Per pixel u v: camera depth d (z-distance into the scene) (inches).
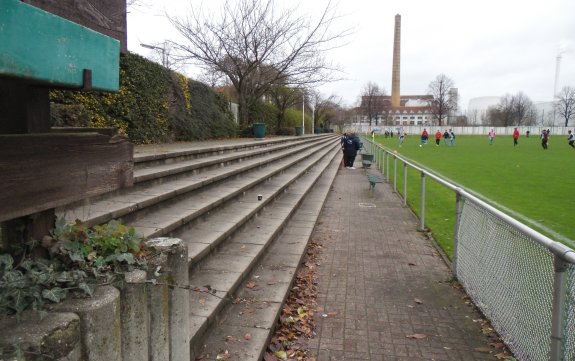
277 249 222.1
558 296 106.6
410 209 386.0
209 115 673.6
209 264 171.3
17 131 70.7
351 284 199.5
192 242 174.2
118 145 82.4
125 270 77.4
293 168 504.7
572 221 335.3
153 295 81.9
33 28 60.1
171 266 89.6
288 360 131.8
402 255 245.3
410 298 184.1
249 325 138.3
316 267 222.2
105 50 77.1
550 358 109.4
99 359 64.7
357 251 252.4
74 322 60.0
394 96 4478.3
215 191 258.1
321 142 1189.1
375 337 149.5
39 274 65.5
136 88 439.8
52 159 66.0
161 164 261.0
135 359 75.9
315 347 141.9
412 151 1348.4
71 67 68.4
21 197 60.6
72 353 59.2
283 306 163.0
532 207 395.9
